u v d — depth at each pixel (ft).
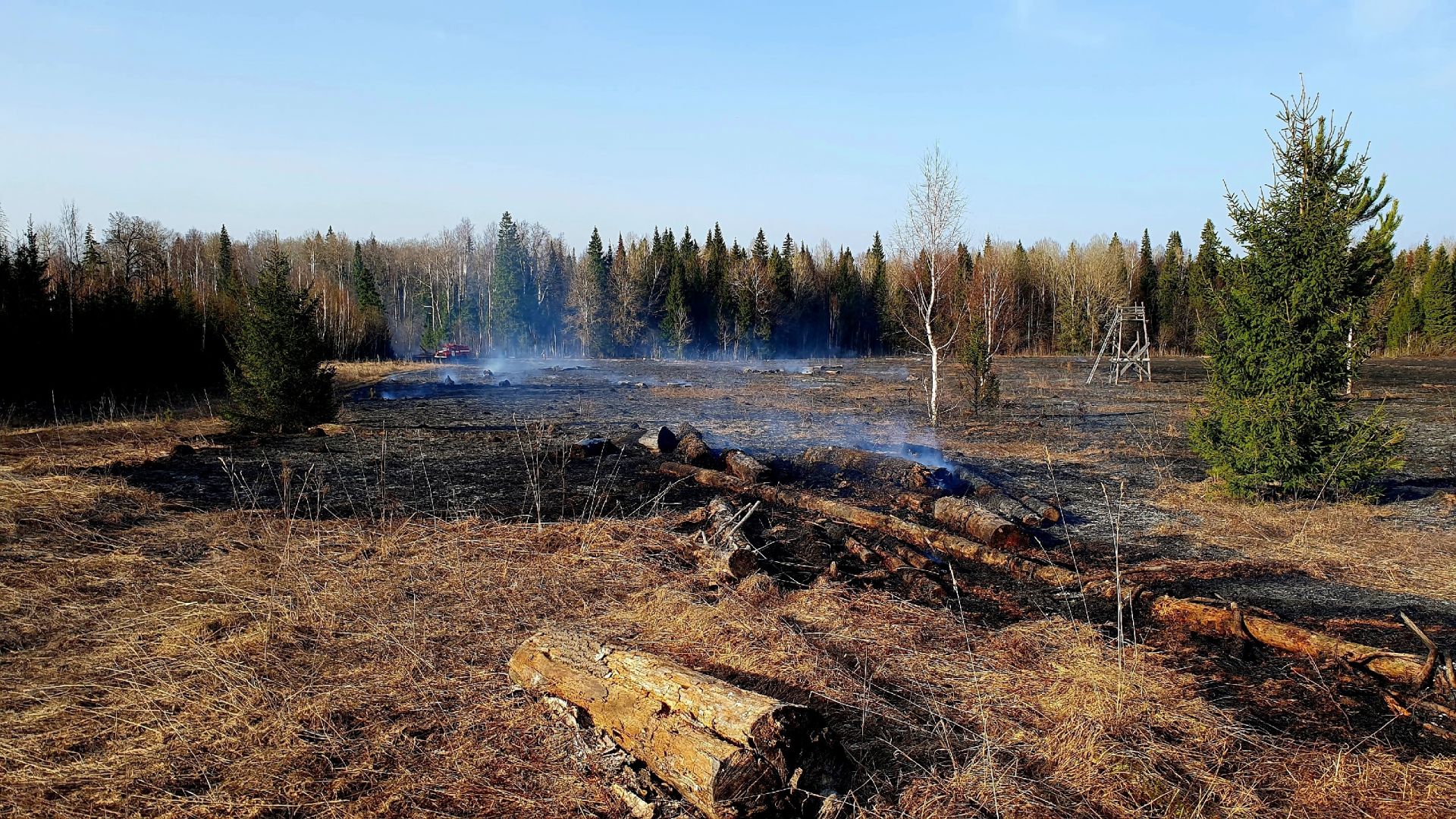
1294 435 32.22
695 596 20.75
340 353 165.99
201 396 85.71
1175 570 24.63
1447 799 12.39
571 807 11.86
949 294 76.48
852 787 12.28
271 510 30.07
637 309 203.41
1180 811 12.10
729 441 50.60
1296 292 32.17
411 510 31.22
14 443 47.47
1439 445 49.11
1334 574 24.25
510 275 206.18
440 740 13.69
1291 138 33.53
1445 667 16.14
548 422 60.39
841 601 20.89
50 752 12.92
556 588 21.15
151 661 16.14
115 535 25.72
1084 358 179.11
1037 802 12.18
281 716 14.14
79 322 76.54
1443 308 168.25
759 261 227.20
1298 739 14.52
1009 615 21.04
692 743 11.60
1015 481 38.88
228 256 228.02
